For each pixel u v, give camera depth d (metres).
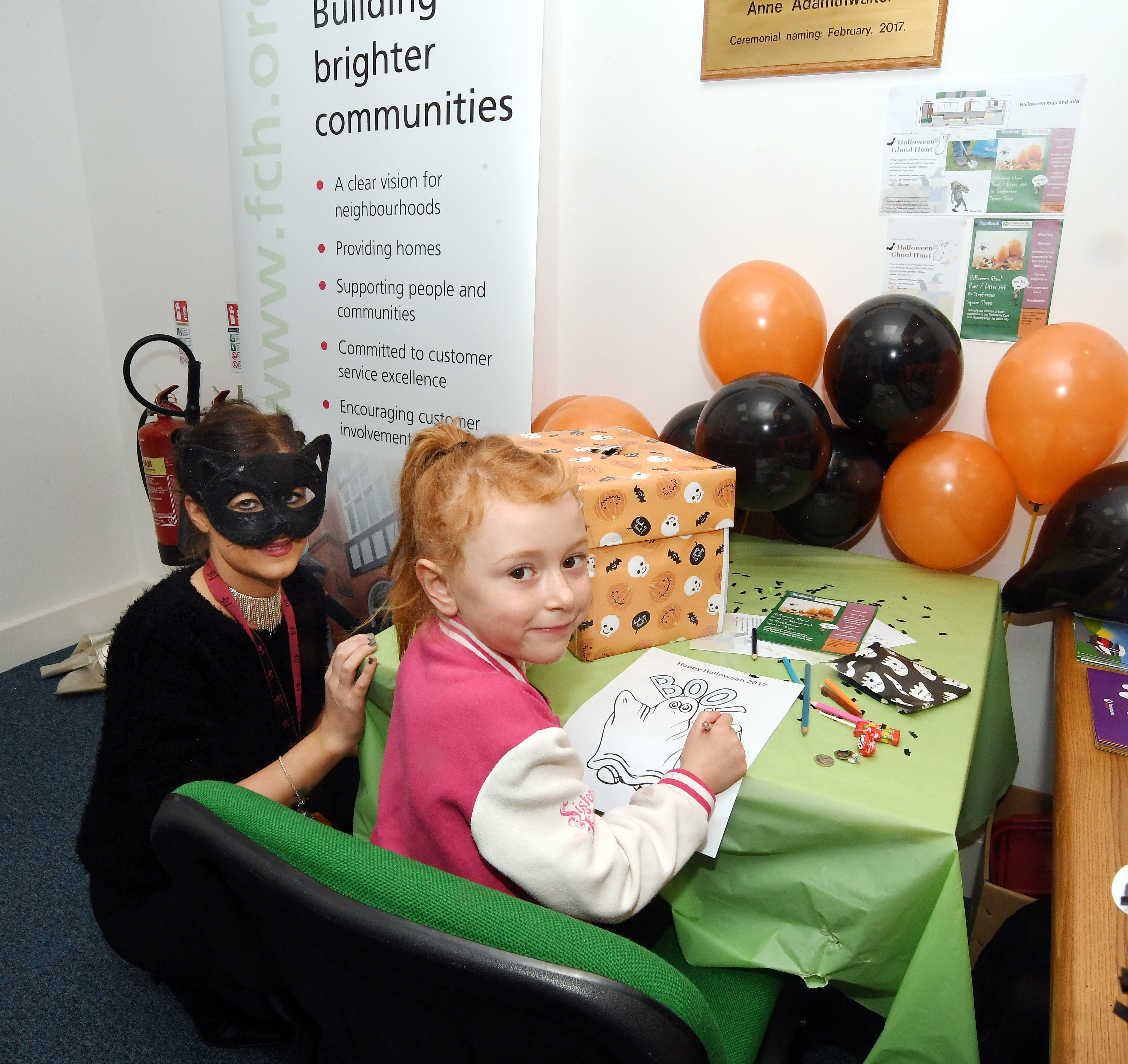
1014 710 1.55
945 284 1.43
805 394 1.21
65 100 2.35
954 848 0.69
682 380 1.74
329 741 1.02
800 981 0.92
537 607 0.69
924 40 1.33
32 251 2.33
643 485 0.96
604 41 1.62
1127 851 0.71
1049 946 1.03
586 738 0.85
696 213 1.62
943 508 1.26
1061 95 1.27
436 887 0.47
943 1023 0.70
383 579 2.00
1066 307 1.35
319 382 1.95
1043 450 1.20
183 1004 1.19
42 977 1.39
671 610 1.05
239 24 1.80
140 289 2.45
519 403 1.67
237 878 0.52
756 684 0.95
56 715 2.15
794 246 1.54
